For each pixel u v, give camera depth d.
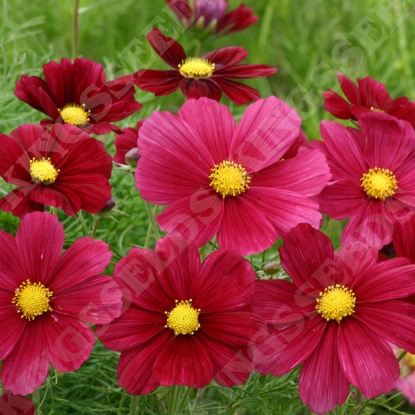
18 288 0.57
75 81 0.66
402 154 0.63
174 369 0.56
